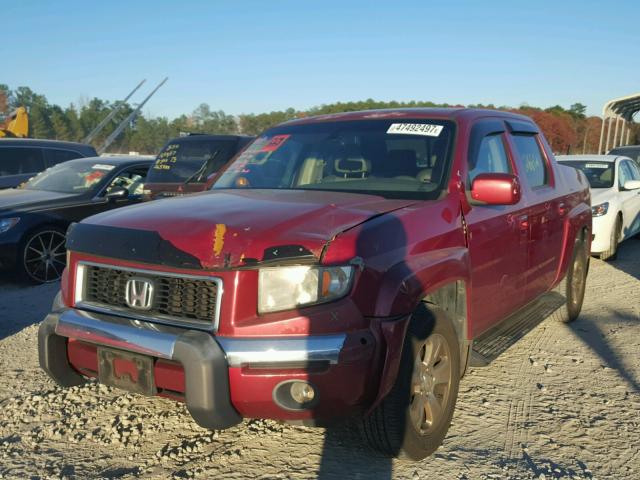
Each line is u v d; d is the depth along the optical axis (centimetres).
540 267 507
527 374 473
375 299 297
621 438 370
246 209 331
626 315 645
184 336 287
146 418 391
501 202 373
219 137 941
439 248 349
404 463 336
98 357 317
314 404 287
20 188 925
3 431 378
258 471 328
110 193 870
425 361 334
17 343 550
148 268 310
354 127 448
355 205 341
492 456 345
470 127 423
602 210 948
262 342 282
